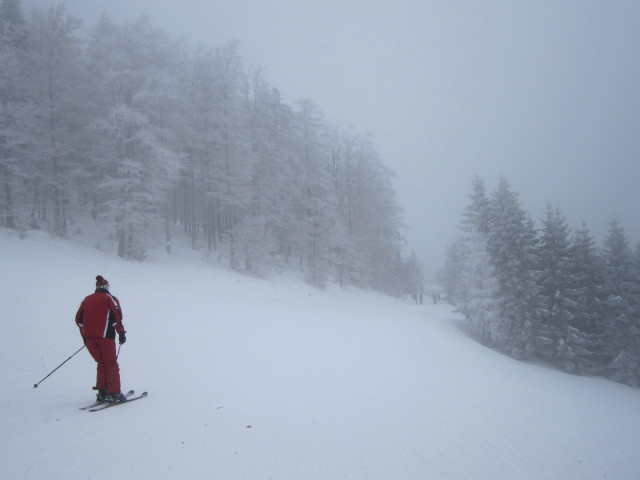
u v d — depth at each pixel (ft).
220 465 10.91
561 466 13.80
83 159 91.76
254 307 56.03
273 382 22.16
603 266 82.02
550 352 76.13
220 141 93.71
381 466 11.97
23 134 72.43
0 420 13.70
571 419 22.33
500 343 79.36
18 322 30.60
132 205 74.43
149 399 17.25
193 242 99.45
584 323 80.07
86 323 16.12
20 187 78.33
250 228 92.27
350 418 16.72
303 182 111.45
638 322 77.71
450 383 27.43
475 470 12.41
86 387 19.30
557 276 79.10
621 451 16.97
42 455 10.73
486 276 81.41
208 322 40.52
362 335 45.73
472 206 104.58
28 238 67.51
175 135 89.92
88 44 81.05
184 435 12.92
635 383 73.77
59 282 45.88
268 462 11.43
